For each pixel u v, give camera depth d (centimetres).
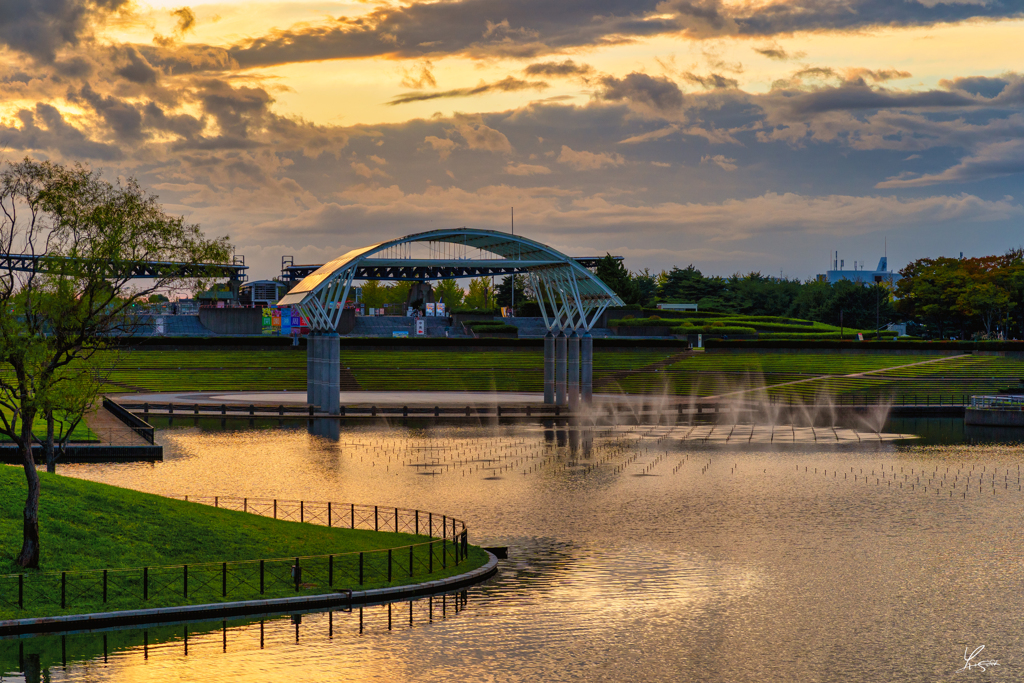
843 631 3444
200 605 3434
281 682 2859
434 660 3078
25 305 3709
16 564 3556
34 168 3747
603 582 4047
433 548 4381
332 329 10406
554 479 6638
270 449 7956
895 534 5019
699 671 3030
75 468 6800
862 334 18588
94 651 3086
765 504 5806
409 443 8456
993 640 3362
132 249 3791
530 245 10606
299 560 3981
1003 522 5341
